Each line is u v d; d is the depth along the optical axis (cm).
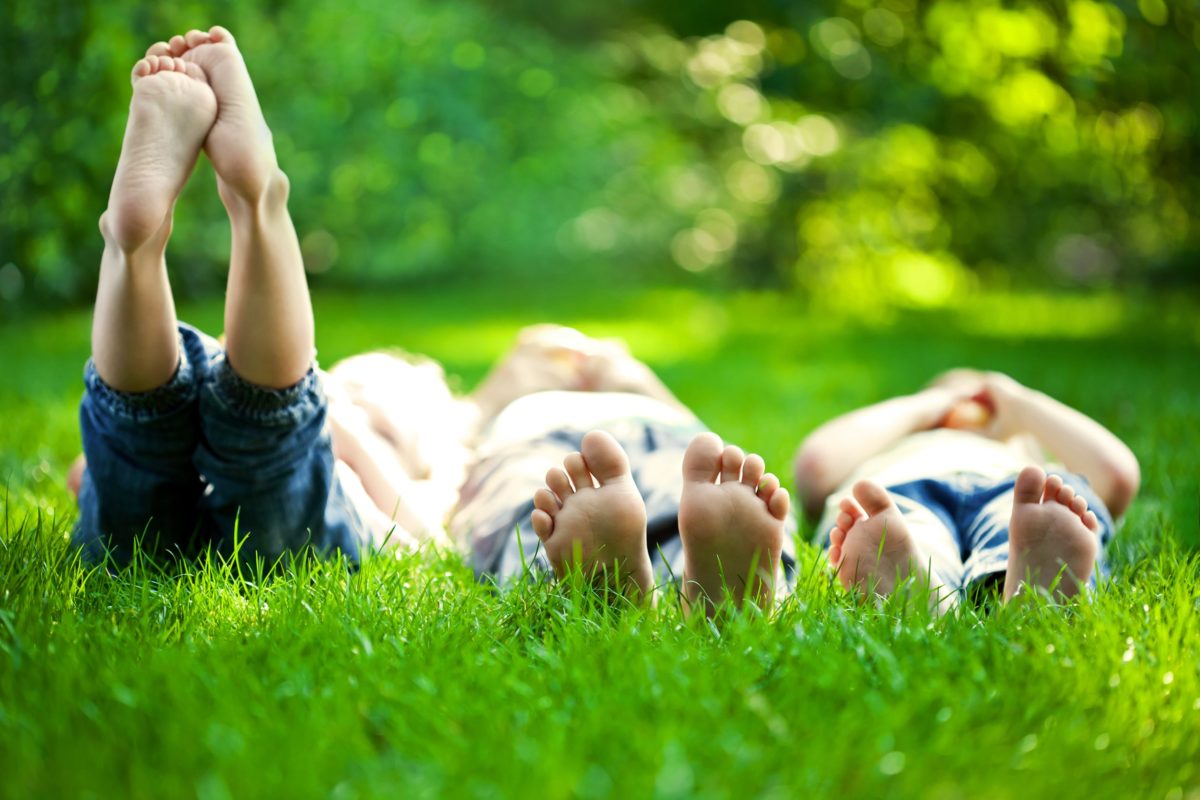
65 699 157
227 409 212
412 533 265
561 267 1608
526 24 1434
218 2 670
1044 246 1319
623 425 273
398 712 155
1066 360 746
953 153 1143
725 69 1238
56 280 721
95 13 571
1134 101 883
